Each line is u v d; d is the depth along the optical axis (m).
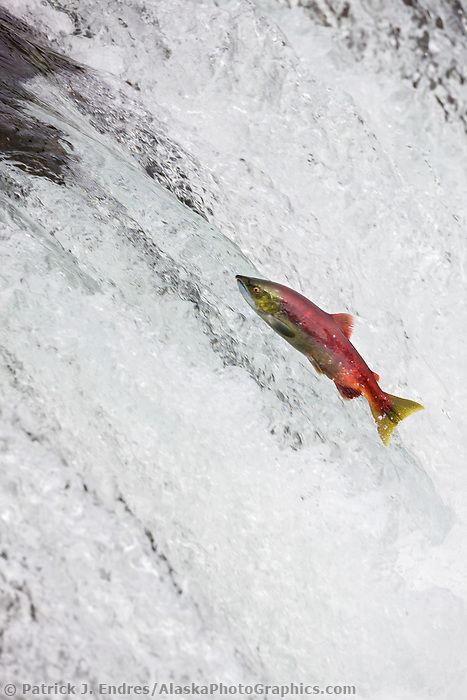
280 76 18.50
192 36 18.41
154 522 9.95
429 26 20.94
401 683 11.11
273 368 12.55
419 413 15.29
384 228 17.80
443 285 17.72
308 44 20.30
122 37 18.05
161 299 12.11
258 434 11.51
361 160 18.23
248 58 18.48
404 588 11.71
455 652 11.63
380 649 11.08
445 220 18.38
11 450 9.41
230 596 10.12
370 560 11.55
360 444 12.68
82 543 9.26
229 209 15.63
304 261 15.87
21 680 8.34
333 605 11.00
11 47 15.48
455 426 15.89
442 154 20.30
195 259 13.04
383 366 15.62
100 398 10.45
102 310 11.23
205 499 10.56
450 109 20.66
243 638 9.95
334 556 11.31
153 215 13.20
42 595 8.80
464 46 21.20
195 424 11.02
